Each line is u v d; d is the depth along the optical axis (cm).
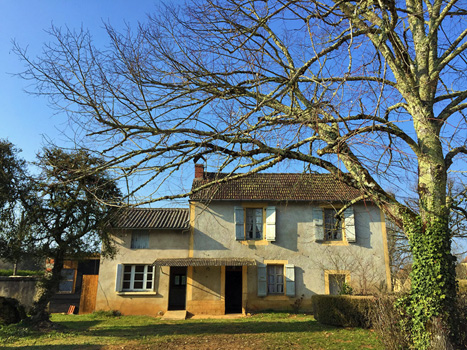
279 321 1469
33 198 1176
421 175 654
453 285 616
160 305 1752
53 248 1255
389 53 680
